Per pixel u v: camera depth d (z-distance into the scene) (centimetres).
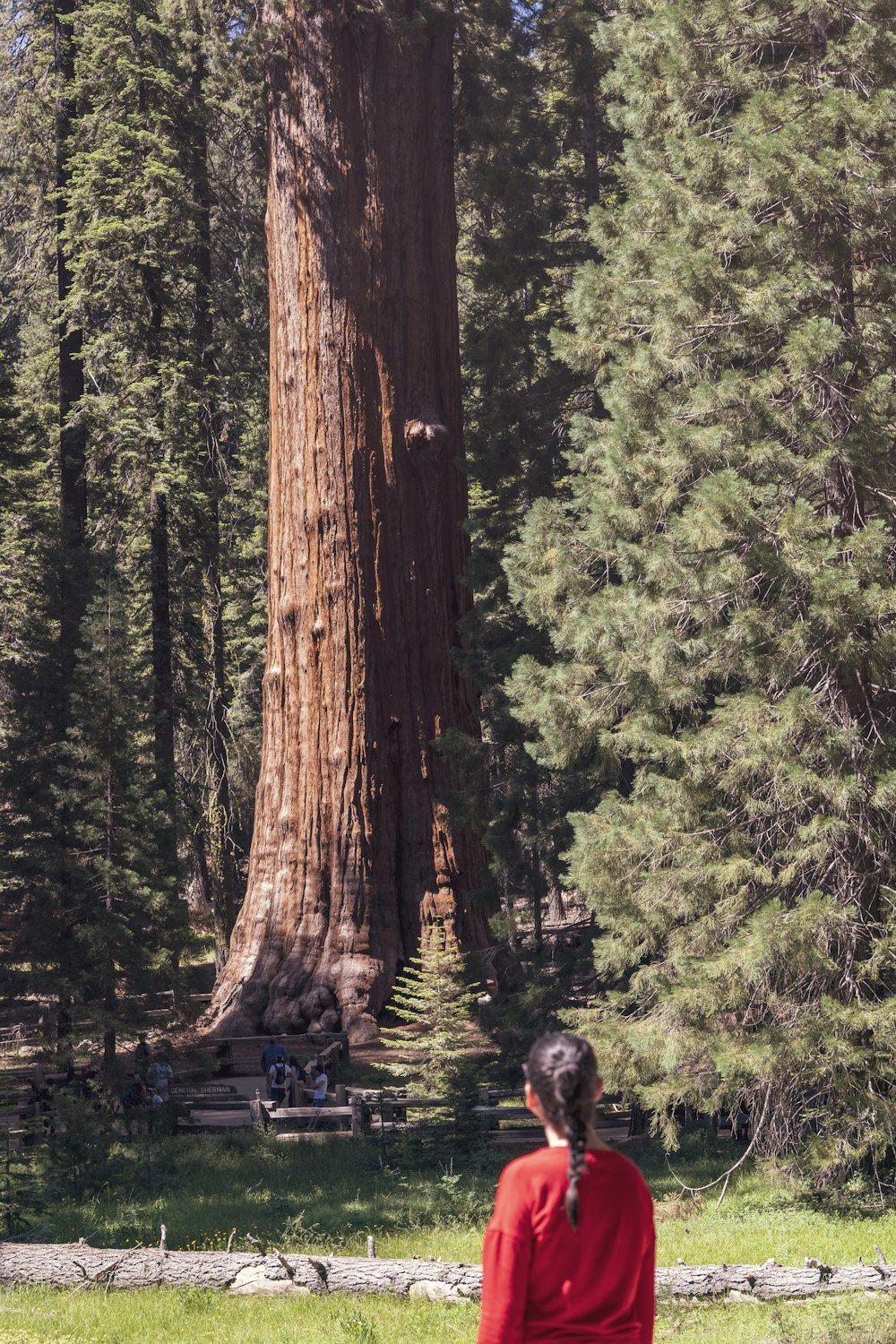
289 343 3089
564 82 3206
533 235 2859
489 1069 2108
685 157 1558
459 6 3175
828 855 1447
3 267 3962
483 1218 1439
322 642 3022
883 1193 1395
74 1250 1086
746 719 1441
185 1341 878
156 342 3622
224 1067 2709
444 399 3206
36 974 2252
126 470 3512
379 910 2956
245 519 3934
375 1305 1002
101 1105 2141
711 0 1605
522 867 2209
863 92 1523
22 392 3772
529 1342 289
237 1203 1527
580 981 2120
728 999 1405
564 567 1872
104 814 2278
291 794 3016
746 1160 1644
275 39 3070
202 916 4275
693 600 1502
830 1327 888
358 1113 1998
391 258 3089
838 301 1525
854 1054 1324
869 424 1424
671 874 1490
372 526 3053
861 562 1390
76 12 3553
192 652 3709
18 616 3155
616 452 1627
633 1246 294
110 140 3475
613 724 1783
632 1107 1891
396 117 3102
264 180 3925
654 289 1612
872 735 1477
